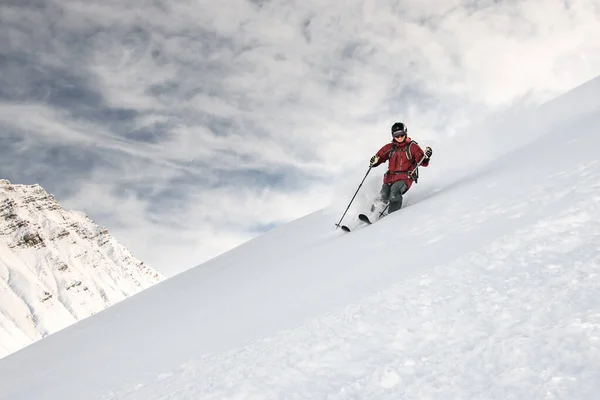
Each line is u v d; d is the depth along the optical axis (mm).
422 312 2965
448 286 3211
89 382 5082
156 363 4738
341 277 4824
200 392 3182
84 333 8820
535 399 1863
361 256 5387
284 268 7086
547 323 2324
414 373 2350
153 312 8180
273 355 3271
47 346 8992
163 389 3688
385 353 2662
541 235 3414
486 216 4562
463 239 4184
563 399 1811
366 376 2486
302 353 3072
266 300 5410
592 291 2439
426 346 2566
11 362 8703
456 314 2779
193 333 5402
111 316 9773
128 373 4789
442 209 5742
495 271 3168
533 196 4434
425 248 4445
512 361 2143
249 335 4227
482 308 2734
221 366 3605
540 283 2760
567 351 2053
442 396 2092
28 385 6184
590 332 2111
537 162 5785
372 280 4168
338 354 2867
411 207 7293
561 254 3051
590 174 4281
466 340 2473
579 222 3410
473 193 5797
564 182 4414
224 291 7336
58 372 6285
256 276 7504
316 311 3959
